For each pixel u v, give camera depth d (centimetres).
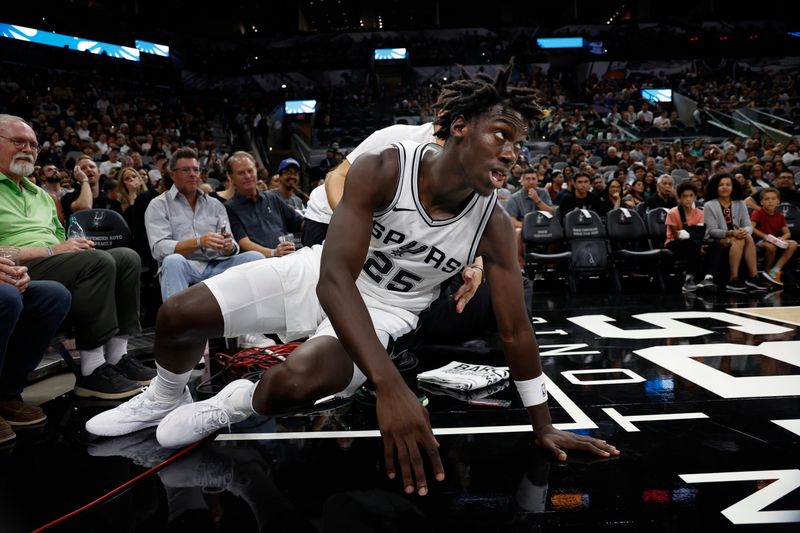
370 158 137
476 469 151
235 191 390
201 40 2075
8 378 198
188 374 184
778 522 120
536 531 118
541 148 1390
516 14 2723
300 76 2094
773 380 231
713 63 1995
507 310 152
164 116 1716
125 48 1805
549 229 565
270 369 152
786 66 1966
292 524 125
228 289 167
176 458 165
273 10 2408
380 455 165
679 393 218
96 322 225
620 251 560
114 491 144
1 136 231
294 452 169
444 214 142
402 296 165
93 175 480
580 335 342
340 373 150
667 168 1084
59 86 1577
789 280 568
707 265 539
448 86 130
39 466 161
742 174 774
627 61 2027
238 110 1909
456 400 218
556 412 199
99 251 227
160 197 338
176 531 124
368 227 134
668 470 147
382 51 2045
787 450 159
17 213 239
